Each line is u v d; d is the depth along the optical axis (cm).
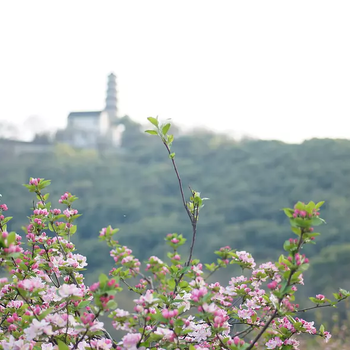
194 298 279
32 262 374
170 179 8594
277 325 401
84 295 370
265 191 7750
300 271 269
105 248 5169
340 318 1182
